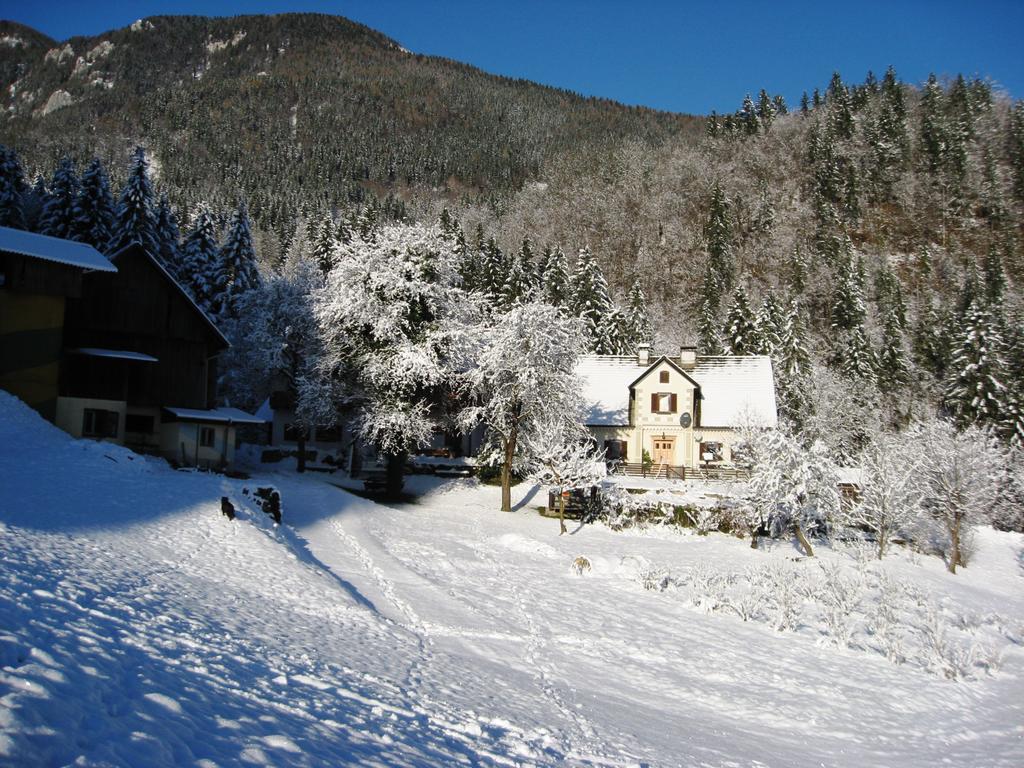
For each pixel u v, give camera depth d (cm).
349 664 1170
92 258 3303
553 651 1681
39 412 3042
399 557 2534
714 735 1255
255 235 13562
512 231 14112
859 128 14412
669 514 3916
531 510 4075
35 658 693
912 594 2941
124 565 1466
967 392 6294
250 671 954
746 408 4719
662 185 13600
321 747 702
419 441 3866
